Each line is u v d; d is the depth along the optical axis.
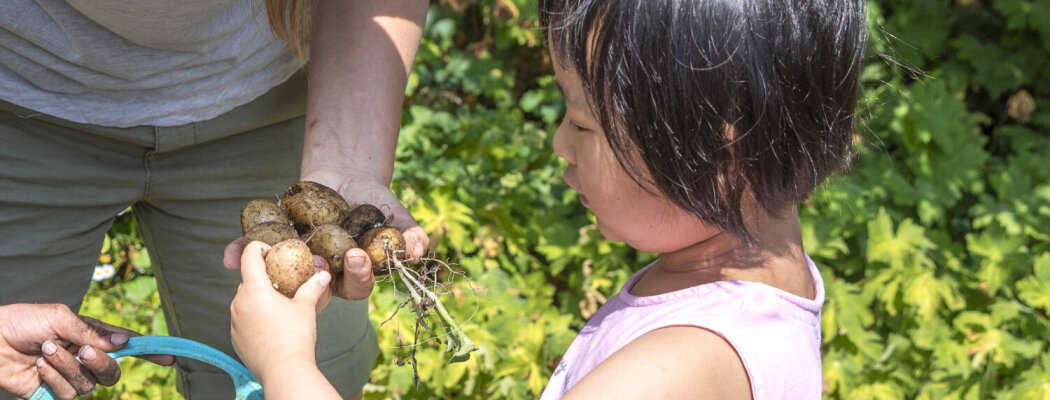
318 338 1.43
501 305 2.18
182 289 1.48
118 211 1.41
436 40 2.95
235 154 1.41
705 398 0.97
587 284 2.29
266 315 1.01
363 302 1.49
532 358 2.07
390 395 2.03
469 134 2.50
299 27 1.30
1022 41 2.86
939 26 2.83
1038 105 2.85
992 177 2.49
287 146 1.45
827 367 2.13
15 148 1.30
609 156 1.01
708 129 0.96
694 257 1.05
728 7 0.95
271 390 0.98
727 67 0.95
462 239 2.23
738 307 1.00
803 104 0.97
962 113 2.86
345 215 1.18
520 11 2.85
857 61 1.00
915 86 2.51
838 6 0.98
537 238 2.43
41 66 1.26
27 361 1.17
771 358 0.99
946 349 2.15
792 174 0.99
